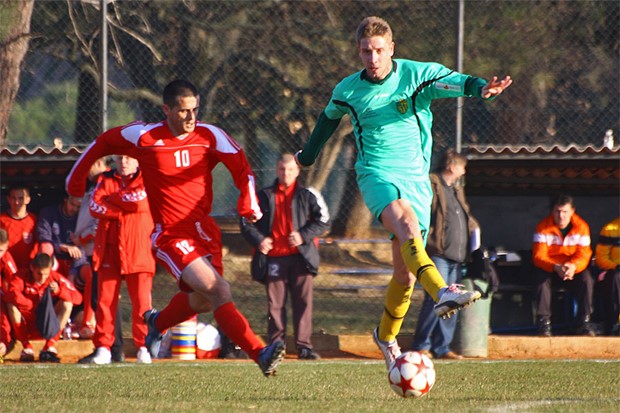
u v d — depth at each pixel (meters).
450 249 33.47
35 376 26.64
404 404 19.61
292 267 34.66
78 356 35.19
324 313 43.91
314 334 37.19
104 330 32.16
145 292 32.44
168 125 20.84
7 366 30.64
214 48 51.47
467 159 37.31
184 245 20.53
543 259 37.09
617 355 36.09
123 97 49.94
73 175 21.27
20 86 47.12
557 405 19.22
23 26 45.91
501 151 37.94
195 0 50.47
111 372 28.16
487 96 19.69
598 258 37.78
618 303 37.34
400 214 20.25
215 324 40.97
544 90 52.75
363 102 21.25
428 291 19.16
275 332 34.56
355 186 48.31
